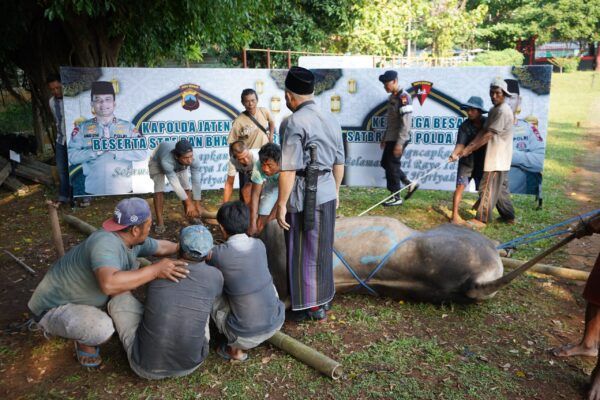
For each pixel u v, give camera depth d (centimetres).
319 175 395
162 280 331
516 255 564
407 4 2047
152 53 1075
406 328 418
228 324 363
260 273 360
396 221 470
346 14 1950
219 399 335
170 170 605
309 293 409
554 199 784
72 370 369
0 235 666
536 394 338
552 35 3588
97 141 771
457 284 430
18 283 519
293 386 348
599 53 3503
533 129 714
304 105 390
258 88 820
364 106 788
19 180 937
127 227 336
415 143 781
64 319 341
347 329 418
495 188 645
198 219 700
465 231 466
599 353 333
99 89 758
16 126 1391
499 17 3891
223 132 822
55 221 470
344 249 453
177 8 912
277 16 1883
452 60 2473
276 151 456
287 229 402
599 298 354
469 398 333
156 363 340
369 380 351
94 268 323
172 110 795
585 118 1802
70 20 879
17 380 359
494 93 624
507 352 384
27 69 1021
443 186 786
